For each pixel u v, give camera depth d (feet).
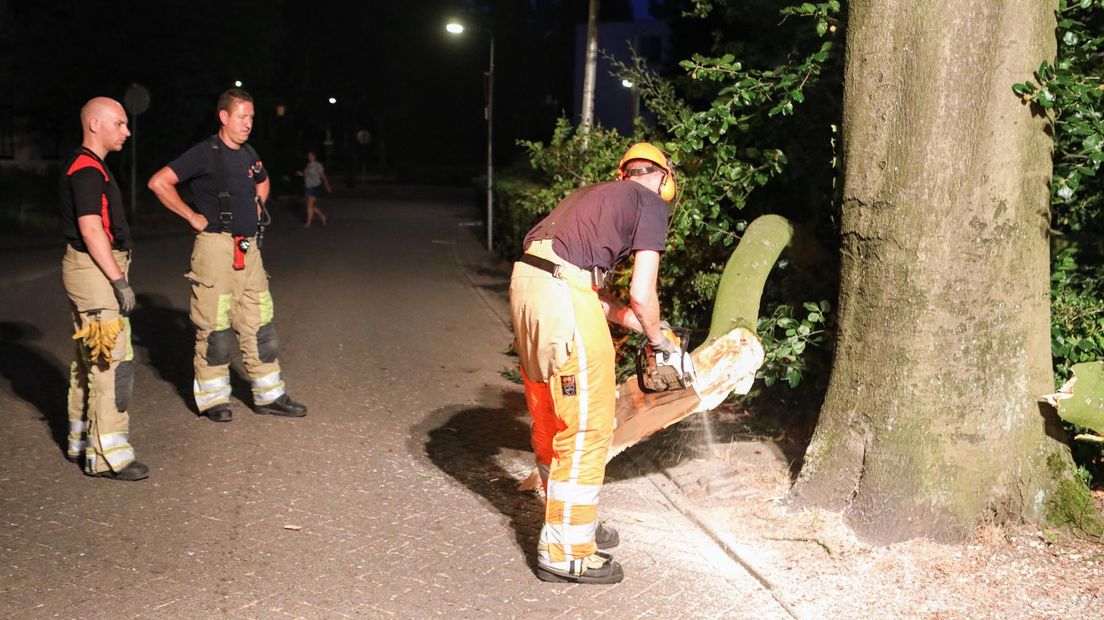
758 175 18.92
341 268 51.39
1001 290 14.57
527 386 14.17
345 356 28.76
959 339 14.56
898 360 14.79
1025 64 14.29
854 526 14.94
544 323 13.14
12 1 79.71
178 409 21.97
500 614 12.80
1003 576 13.69
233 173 20.30
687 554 14.85
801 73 17.42
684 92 24.48
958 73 14.25
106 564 13.89
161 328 31.40
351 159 173.27
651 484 17.71
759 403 20.16
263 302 21.44
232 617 12.47
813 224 18.99
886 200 14.75
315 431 20.71
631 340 22.09
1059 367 16.80
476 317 36.99
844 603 13.12
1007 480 14.80
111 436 17.25
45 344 28.22
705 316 21.29
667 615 12.91
